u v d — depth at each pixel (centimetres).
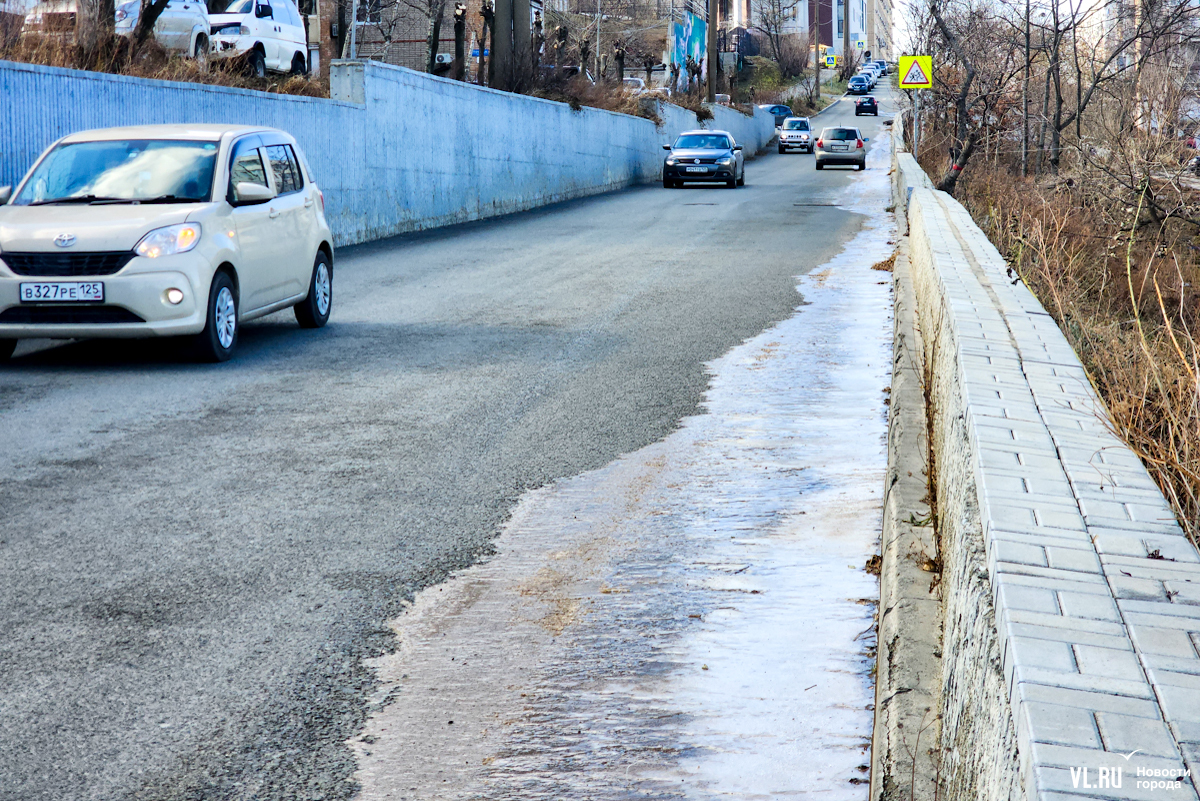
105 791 300
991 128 2489
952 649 260
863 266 1535
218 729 334
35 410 746
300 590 442
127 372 875
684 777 306
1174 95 1739
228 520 526
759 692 355
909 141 3766
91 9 1560
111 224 876
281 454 640
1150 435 357
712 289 1325
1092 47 2483
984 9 2758
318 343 1005
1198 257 1214
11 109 1218
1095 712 149
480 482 588
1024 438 284
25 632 402
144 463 621
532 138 2903
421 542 498
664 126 4522
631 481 588
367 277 1477
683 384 822
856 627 403
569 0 7206
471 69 4191
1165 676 157
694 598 434
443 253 1772
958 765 226
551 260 1647
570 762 315
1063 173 1812
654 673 370
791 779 304
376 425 706
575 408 749
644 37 7394
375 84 2023
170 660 380
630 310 1171
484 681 366
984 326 465
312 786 303
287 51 2466
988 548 217
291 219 1041
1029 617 177
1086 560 201
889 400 762
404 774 309
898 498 477
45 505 546
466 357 930
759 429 692
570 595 439
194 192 938
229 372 875
